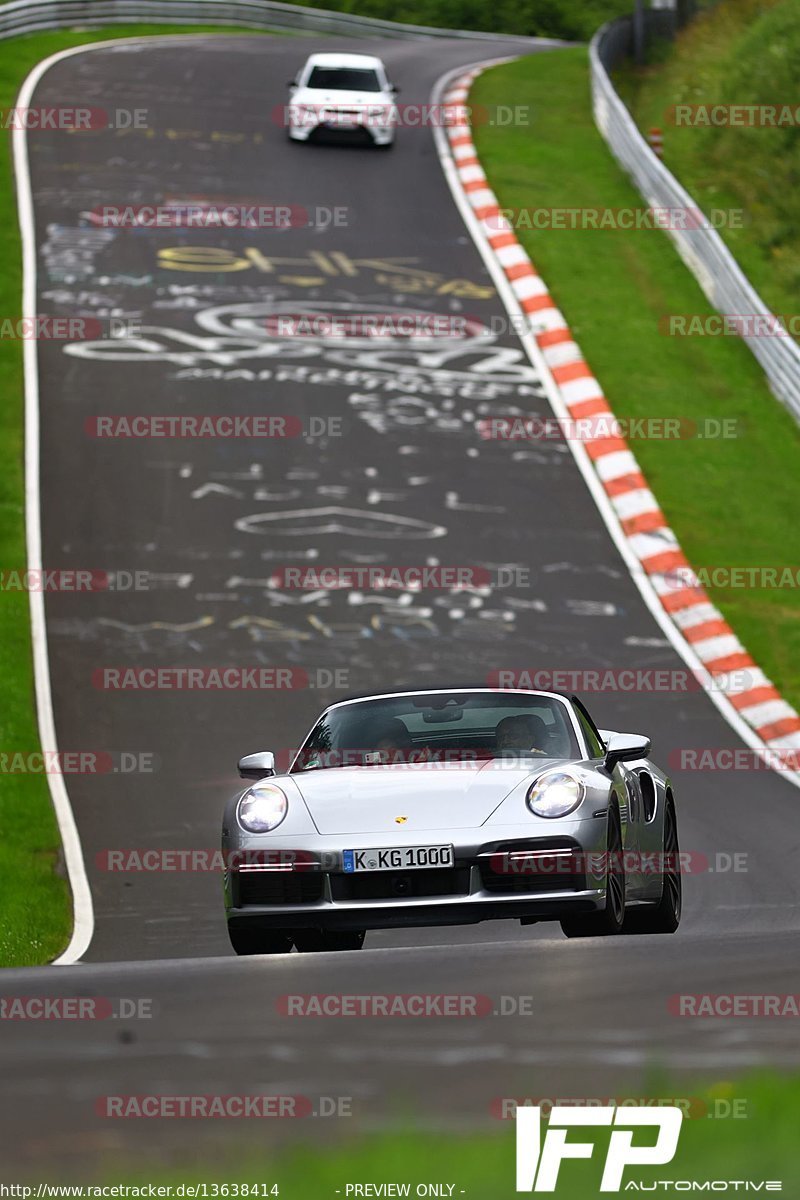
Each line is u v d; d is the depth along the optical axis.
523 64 155.00
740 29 150.25
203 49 154.38
